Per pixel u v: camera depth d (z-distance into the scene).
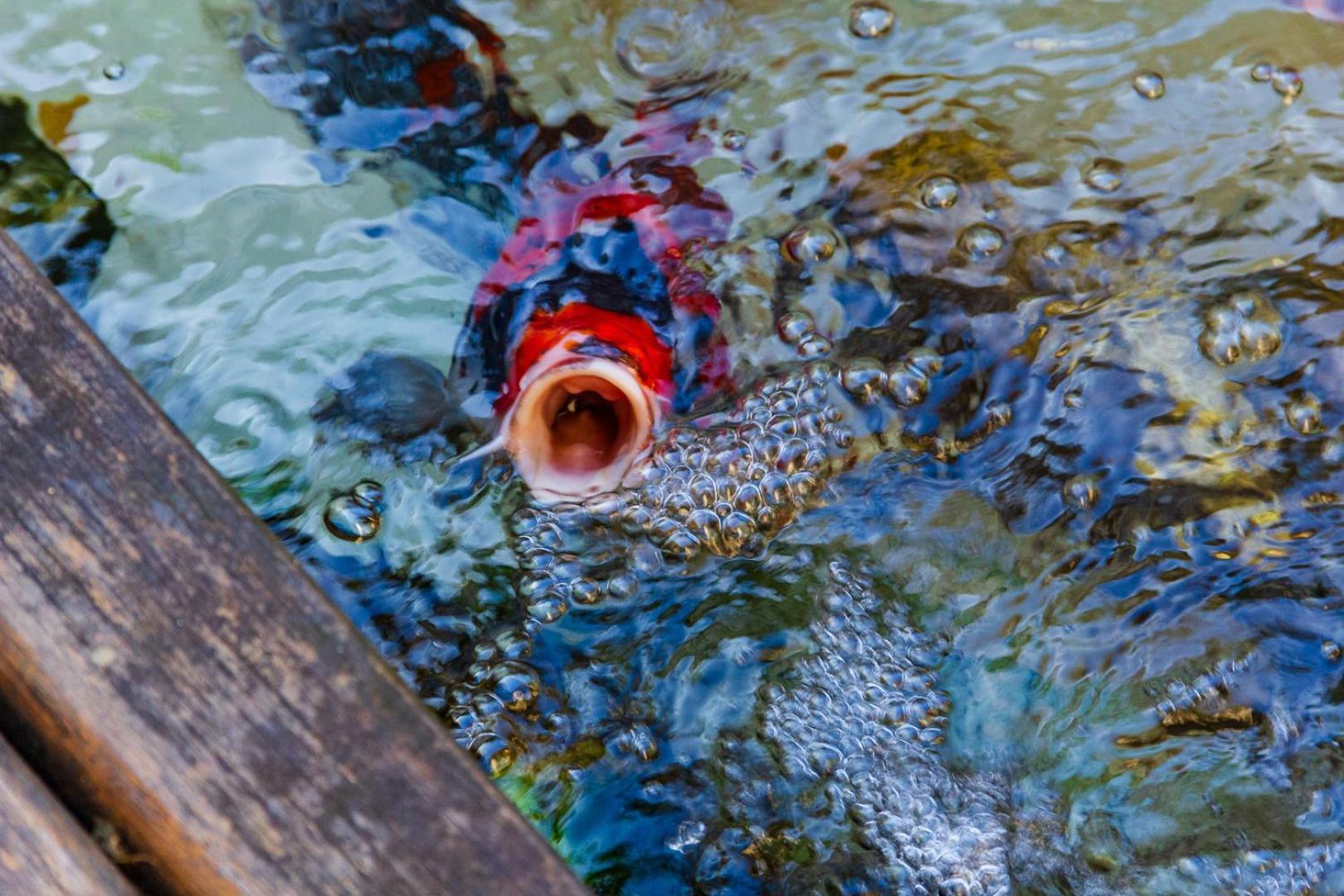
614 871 1.41
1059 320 1.87
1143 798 1.50
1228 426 1.78
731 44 2.10
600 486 1.74
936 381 1.85
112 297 1.79
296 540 1.65
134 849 0.75
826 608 1.66
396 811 0.76
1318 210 1.91
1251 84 2.02
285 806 0.76
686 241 1.92
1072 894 1.42
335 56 2.04
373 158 1.97
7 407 0.82
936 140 2.00
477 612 1.62
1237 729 1.56
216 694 0.77
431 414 1.76
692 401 1.83
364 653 0.79
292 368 1.77
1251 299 1.85
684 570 1.69
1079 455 1.78
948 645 1.64
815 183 1.98
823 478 1.78
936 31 2.10
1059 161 1.98
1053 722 1.57
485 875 0.75
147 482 0.81
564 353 1.72
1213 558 1.69
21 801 0.73
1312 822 1.48
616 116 2.03
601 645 1.61
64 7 1.99
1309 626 1.63
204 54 2.00
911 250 1.93
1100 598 1.67
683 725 1.54
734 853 1.42
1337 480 1.73
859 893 1.39
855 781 1.50
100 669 0.77
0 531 0.79
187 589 0.79
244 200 1.90
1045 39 2.08
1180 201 1.93
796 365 1.86
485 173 1.97
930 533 1.73
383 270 1.87
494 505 1.71
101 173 1.88
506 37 2.09
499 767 1.48
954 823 1.47
